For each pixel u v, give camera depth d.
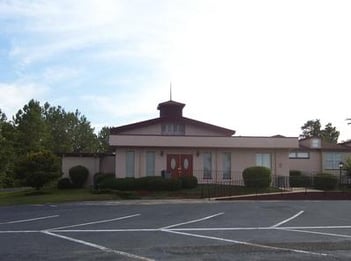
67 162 39.91
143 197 29.72
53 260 9.80
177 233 13.97
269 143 36.28
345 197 31.64
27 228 15.23
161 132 38.50
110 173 38.31
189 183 33.03
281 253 10.60
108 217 18.33
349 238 12.98
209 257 10.10
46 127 76.44
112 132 38.19
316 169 46.41
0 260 9.82
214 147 35.78
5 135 56.69
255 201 27.17
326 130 80.56
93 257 10.12
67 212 20.48
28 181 35.47
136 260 9.79
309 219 17.58
